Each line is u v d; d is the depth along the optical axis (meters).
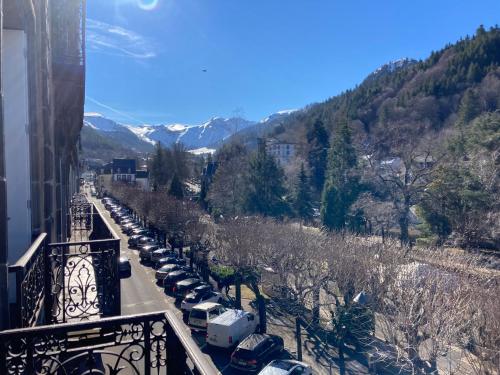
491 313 10.27
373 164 35.91
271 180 47.75
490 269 18.73
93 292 8.00
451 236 27.75
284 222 32.78
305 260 18.27
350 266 16.14
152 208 40.06
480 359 9.71
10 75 7.03
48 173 9.34
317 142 58.59
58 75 12.83
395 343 11.85
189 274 24.69
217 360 15.76
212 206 54.81
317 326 17.92
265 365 14.71
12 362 3.11
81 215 23.23
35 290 5.43
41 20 8.77
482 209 27.53
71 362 3.57
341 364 14.97
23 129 7.18
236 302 21.34
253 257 19.61
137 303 21.41
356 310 15.78
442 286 12.80
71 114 15.53
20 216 7.19
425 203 30.91
